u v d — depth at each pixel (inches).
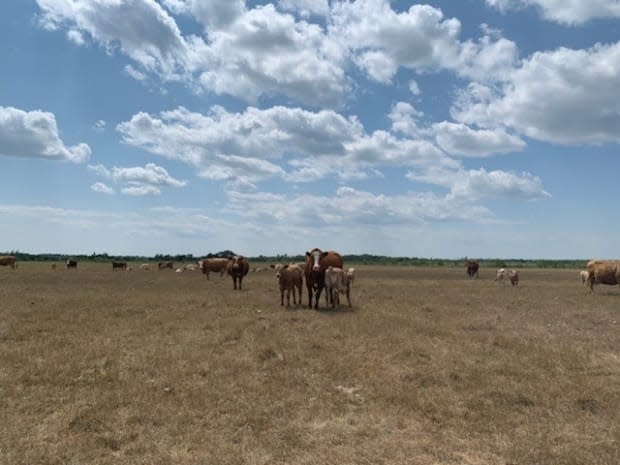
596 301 929.5
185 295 959.6
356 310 735.1
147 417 286.4
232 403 312.5
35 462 229.0
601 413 302.5
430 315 700.7
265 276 1831.9
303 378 367.6
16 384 350.6
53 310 708.0
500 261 5521.7
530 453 242.5
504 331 577.3
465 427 279.0
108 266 3115.2
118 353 438.0
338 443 256.5
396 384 354.3
